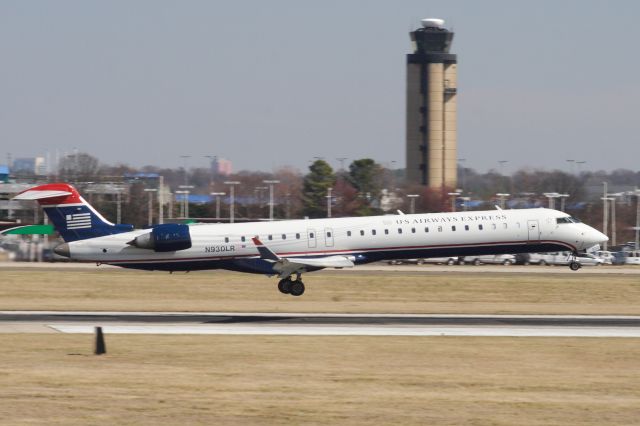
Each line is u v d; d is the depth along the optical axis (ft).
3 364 364.38
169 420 270.05
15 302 637.71
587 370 361.30
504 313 578.25
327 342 428.56
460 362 376.27
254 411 282.15
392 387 321.32
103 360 374.63
